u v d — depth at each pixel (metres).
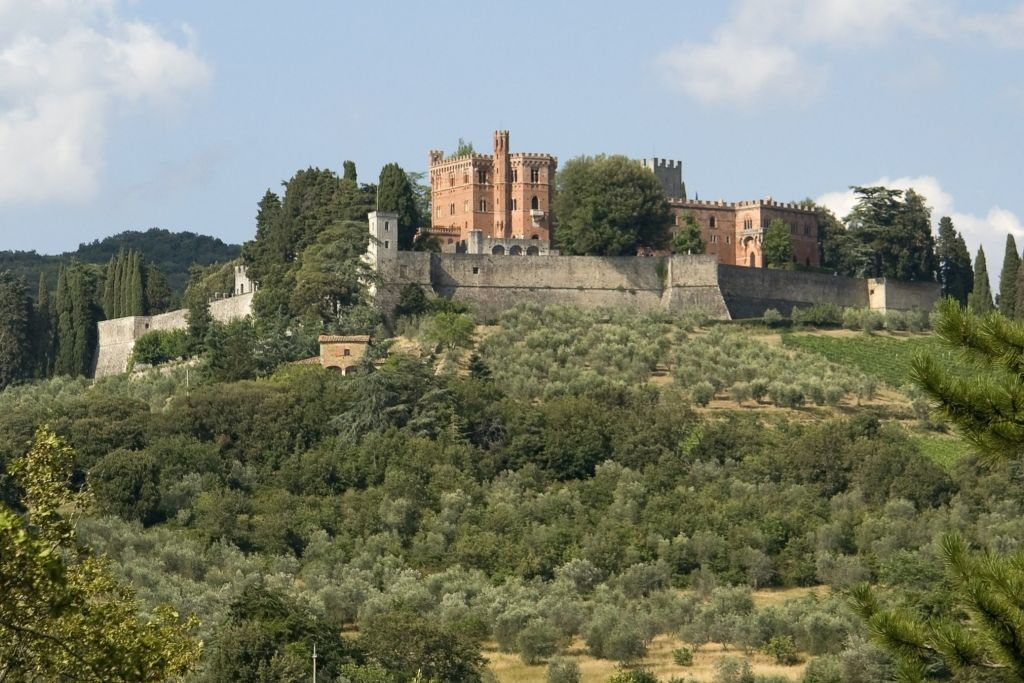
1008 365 87.38
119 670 95.06
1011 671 81.31
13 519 85.44
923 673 85.12
